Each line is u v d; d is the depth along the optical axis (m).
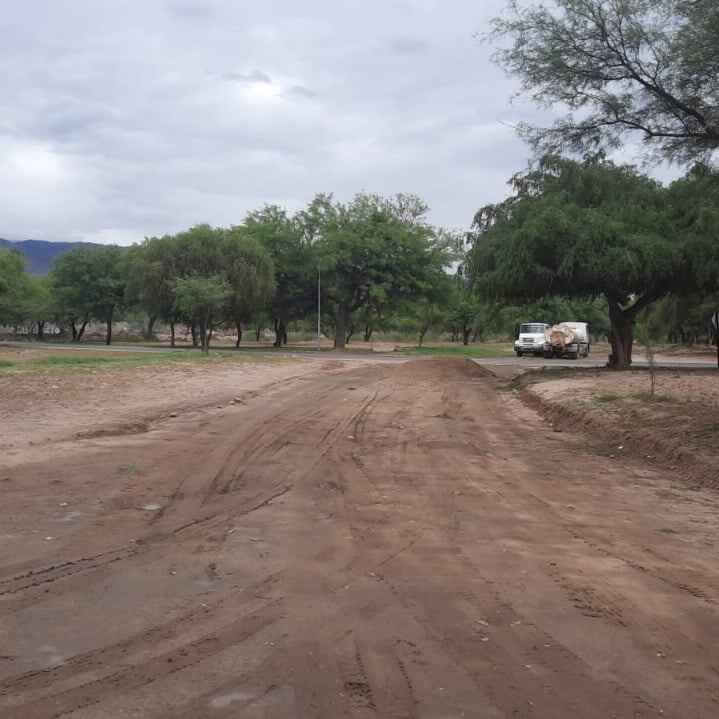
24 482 8.42
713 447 10.85
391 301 62.62
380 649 4.14
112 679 3.72
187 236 55.25
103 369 24.59
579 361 46.72
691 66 11.93
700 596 5.18
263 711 3.41
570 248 26.02
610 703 3.57
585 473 10.07
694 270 26.89
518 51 13.23
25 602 4.80
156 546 6.16
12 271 64.94
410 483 9.09
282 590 5.11
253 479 9.09
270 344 86.44
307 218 63.81
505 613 4.75
